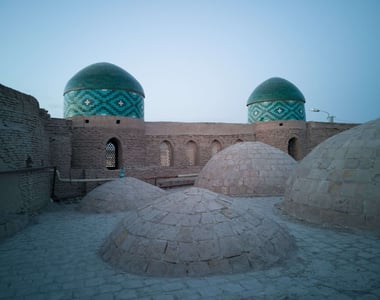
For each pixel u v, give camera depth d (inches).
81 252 243.8
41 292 171.6
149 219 221.0
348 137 310.3
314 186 302.7
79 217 385.7
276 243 212.7
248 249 196.9
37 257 233.6
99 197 431.5
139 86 669.9
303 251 219.3
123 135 623.8
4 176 329.1
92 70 631.2
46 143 480.4
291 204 327.6
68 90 635.5
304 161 342.6
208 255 189.2
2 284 183.9
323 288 162.7
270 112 821.2
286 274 181.5
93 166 597.9
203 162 745.0
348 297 152.6
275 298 152.7
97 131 603.2
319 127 843.4
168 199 240.1
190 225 205.5
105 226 335.9
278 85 834.8
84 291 170.2
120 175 559.2
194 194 237.6
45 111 505.4
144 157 662.5
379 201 251.8
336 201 277.7
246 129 817.5
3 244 271.1
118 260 206.4
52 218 383.2
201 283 171.8
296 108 826.8
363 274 179.9
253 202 410.0
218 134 771.4
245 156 491.8
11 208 341.7
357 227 259.8
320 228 276.5
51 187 496.4
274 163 481.1
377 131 288.7
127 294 163.9
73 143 591.5
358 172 273.4
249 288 164.4
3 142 330.0
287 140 810.2
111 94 617.3
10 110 346.6
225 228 204.8
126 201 422.3
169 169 671.1
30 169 373.4
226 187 462.6
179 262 186.9
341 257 207.2
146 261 193.2
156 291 165.3
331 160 302.4
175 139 717.3
